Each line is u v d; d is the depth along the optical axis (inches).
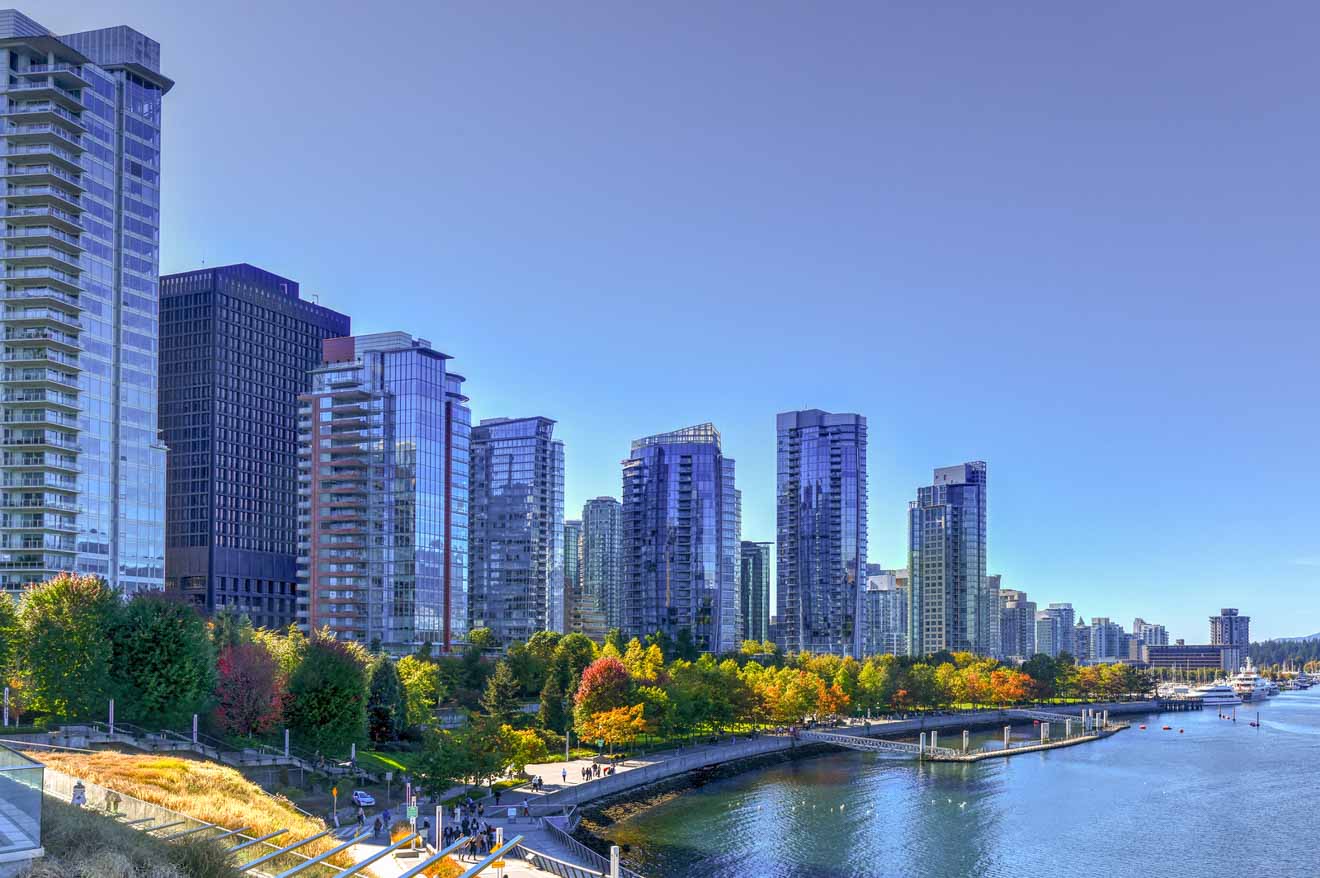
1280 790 6973.4
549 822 4785.9
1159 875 4665.4
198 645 4825.3
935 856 4894.2
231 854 2043.6
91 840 1811.0
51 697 4490.7
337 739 5073.8
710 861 4623.5
